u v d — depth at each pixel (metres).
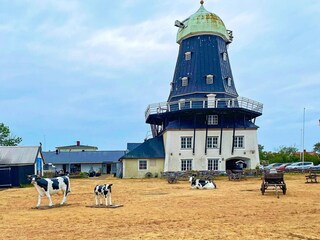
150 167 50.25
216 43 55.78
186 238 10.70
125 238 10.92
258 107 51.69
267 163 66.00
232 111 48.31
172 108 50.88
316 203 18.66
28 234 11.89
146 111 55.78
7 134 75.44
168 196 23.30
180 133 49.69
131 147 68.19
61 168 75.50
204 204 18.70
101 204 19.05
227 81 54.41
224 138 49.44
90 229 12.52
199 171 44.97
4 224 13.91
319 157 75.62
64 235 11.61
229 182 36.94
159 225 12.97
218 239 10.51
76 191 28.59
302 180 38.12
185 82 54.34
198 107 49.31
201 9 58.75
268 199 20.69
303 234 11.08
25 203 21.19
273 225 12.59
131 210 16.94
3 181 38.88
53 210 17.56
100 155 77.31
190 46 56.03
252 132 49.62
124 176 49.91
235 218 14.20
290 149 92.75
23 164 40.31
